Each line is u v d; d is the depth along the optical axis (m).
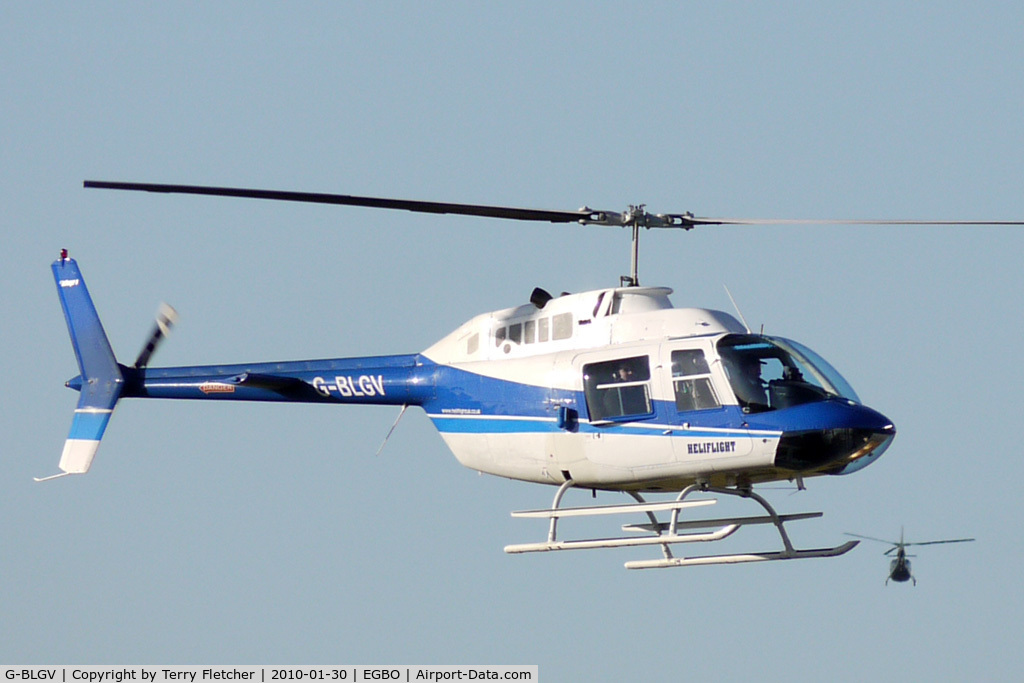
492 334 80.31
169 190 71.38
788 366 72.19
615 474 74.75
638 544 73.88
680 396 72.62
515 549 76.75
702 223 79.62
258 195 72.50
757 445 70.69
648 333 74.88
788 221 77.25
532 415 77.06
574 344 76.88
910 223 75.00
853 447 70.81
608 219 78.62
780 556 73.69
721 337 72.81
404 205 74.81
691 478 73.50
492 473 79.94
